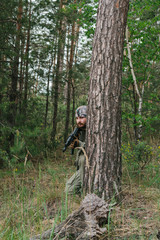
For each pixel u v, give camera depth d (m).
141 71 6.78
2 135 7.39
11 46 8.09
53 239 2.03
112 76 3.04
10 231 2.57
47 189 3.85
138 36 6.66
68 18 9.91
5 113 7.96
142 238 2.12
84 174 3.12
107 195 2.94
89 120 3.10
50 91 10.33
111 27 3.09
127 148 5.07
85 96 13.57
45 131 7.79
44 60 9.94
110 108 3.02
